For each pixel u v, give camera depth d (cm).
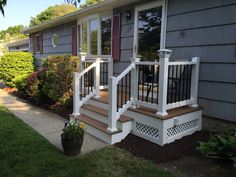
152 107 405
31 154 356
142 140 411
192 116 433
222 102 427
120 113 421
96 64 546
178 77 445
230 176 295
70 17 870
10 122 531
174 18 502
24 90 855
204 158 346
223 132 411
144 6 576
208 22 438
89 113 511
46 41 1202
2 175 295
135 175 297
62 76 645
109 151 373
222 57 420
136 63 429
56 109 657
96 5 679
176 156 351
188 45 477
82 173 300
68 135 349
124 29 650
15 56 1157
